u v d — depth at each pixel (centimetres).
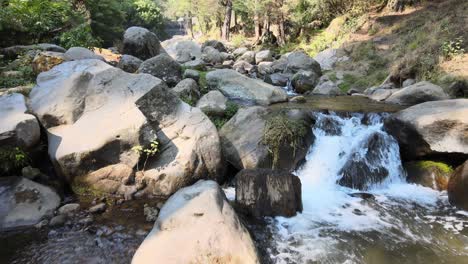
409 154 680
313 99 1039
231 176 659
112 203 545
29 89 698
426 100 889
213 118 786
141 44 1330
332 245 461
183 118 632
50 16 1276
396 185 649
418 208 562
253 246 414
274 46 2305
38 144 584
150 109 612
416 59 1073
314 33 2019
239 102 955
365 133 711
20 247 439
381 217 535
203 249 382
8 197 503
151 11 4612
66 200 545
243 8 2539
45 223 482
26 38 1156
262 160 640
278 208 531
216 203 450
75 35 1223
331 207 566
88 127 579
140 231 471
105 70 652
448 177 617
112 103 609
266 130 665
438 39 1113
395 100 956
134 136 559
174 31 5522
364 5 1739
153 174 574
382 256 439
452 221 521
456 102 670
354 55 1429
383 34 1459
